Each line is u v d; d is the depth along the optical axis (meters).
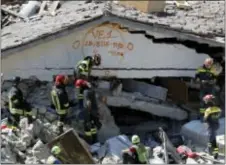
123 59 24.59
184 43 24.86
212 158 21.59
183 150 21.84
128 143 21.88
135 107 24.47
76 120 22.78
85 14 24.45
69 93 23.89
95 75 24.50
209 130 21.98
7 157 20.38
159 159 21.22
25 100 22.62
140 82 25.16
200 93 24.05
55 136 21.88
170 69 25.03
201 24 25.73
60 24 23.98
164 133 21.75
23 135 21.42
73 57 24.30
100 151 21.67
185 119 24.81
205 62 23.77
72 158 20.91
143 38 24.45
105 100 24.12
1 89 23.75
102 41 24.25
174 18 26.17
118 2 27.22
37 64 24.12
